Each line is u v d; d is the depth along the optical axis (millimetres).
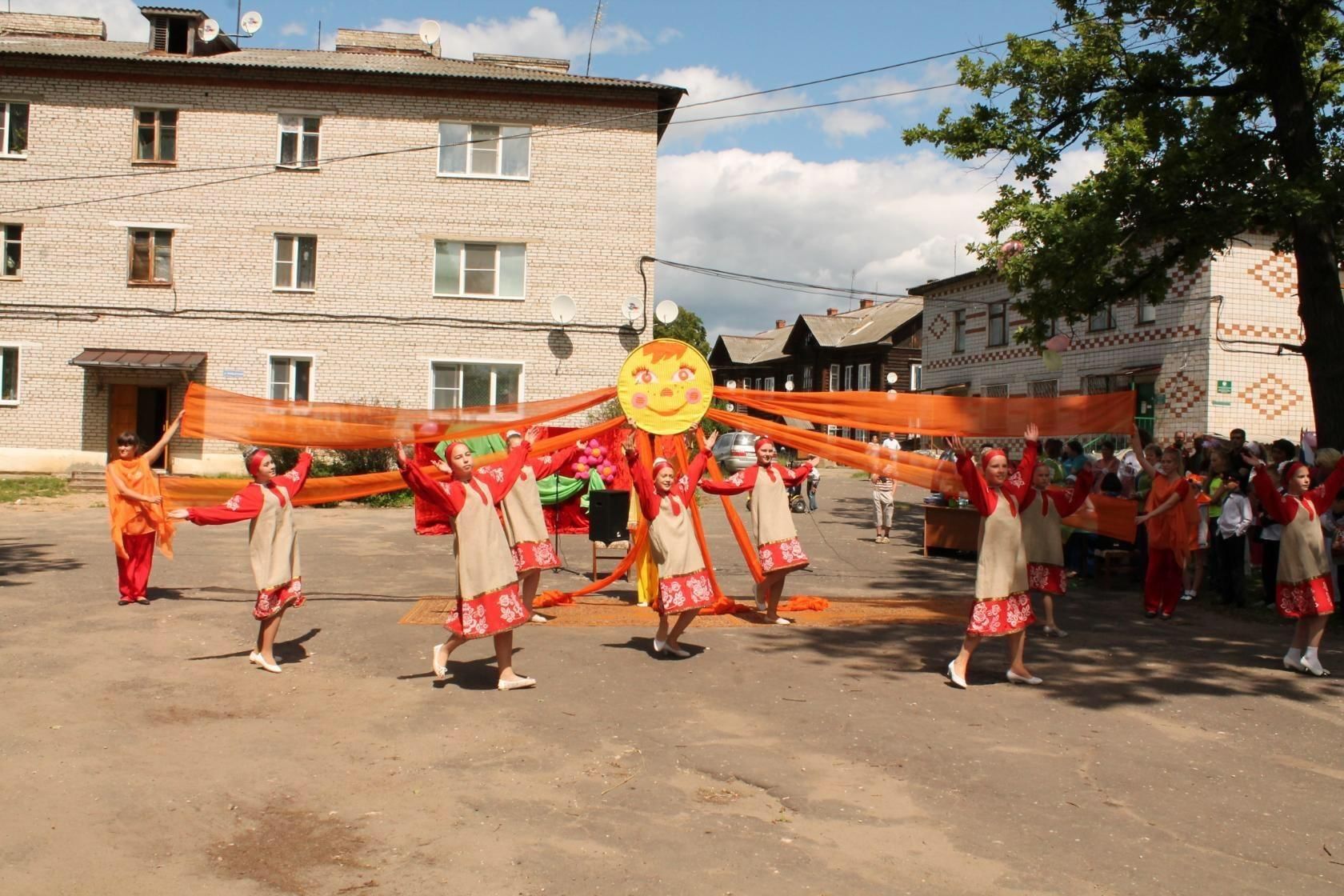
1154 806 5289
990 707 7059
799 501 22125
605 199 25641
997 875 4441
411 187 25266
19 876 4254
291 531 7922
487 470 7504
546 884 4297
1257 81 12922
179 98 24922
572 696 7180
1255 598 11469
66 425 25031
